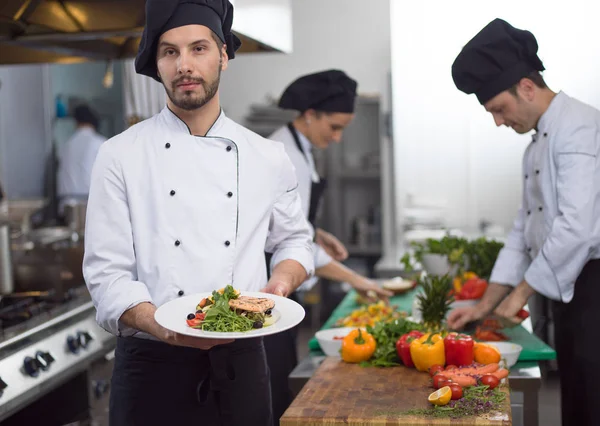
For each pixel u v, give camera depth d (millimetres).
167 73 1784
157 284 1852
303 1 6910
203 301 1729
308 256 2084
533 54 2674
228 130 1943
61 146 6465
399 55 6141
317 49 6922
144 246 1854
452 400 2004
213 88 1810
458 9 6012
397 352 2430
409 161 6219
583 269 2670
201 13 1769
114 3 2768
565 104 2699
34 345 2516
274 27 3359
